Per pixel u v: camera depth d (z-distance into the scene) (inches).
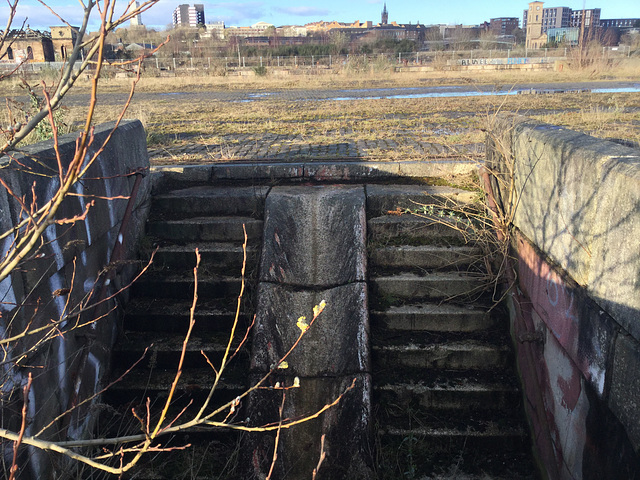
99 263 195.0
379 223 230.8
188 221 241.3
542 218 169.3
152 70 1478.8
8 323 129.7
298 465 165.3
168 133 455.2
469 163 264.8
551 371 159.3
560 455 149.9
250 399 176.6
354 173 269.6
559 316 151.6
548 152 163.8
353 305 198.8
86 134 76.3
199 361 198.7
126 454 174.1
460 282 210.7
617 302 115.6
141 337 206.8
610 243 119.5
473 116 529.7
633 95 735.7
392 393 184.9
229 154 324.5
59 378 160.2
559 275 151.8
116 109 623.8
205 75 1455.5
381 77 1339.8
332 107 672.4
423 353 192.9
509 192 208.4
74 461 164.1
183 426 87.7
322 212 234.4
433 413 182.7
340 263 217.0
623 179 114.0
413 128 452.4
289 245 224.5
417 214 235.5
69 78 92.3
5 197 129.8
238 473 164.4
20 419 135.6
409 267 221.6
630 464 108.4
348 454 165.9
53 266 155.8
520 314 184.5
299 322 92.4
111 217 205.9
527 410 176.6
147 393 190.1
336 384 182.7
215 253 228.5
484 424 178.1
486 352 191.8
